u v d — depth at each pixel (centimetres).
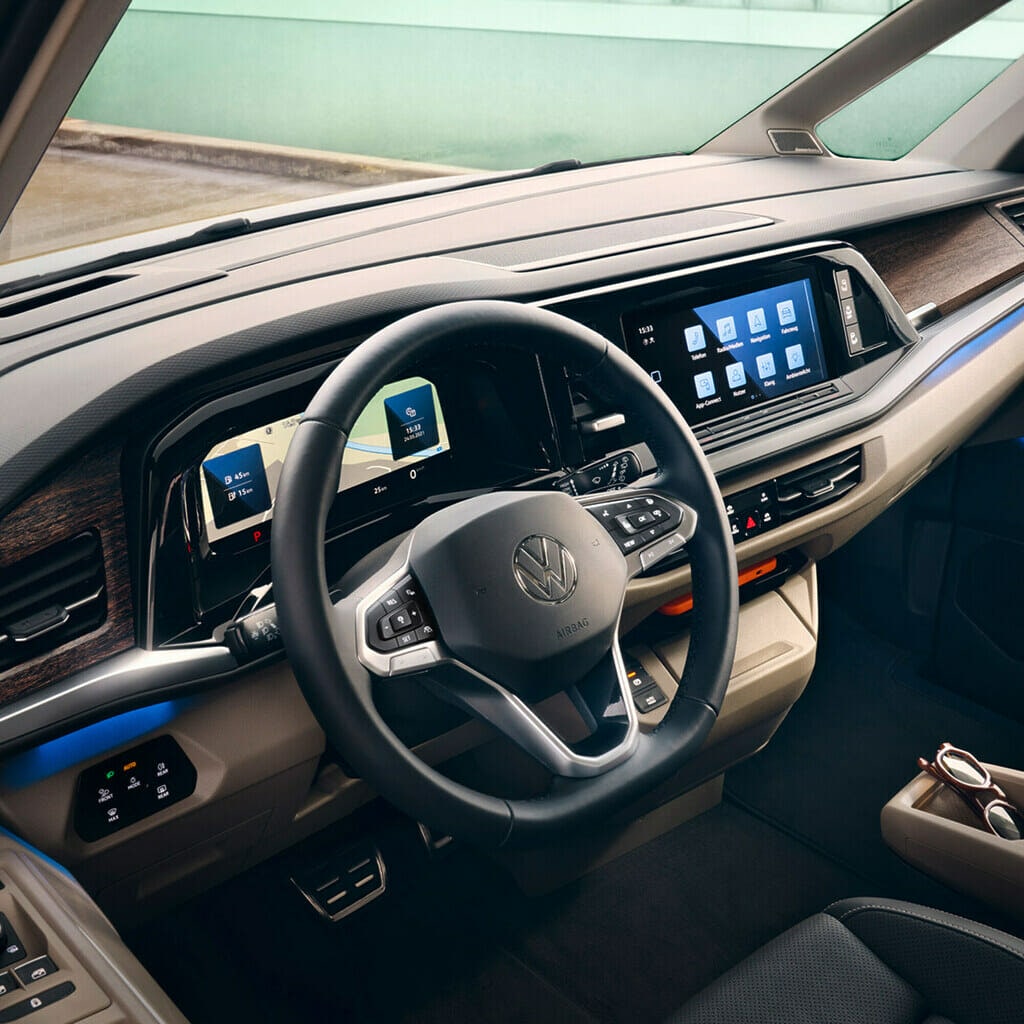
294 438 88
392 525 111
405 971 147
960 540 184
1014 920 124
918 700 194
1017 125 204
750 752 161
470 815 88
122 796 99
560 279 124
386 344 91
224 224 156
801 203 168
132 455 95
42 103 80
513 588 92
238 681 101
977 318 169
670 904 158
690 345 135
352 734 86
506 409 116
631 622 130
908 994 97
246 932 151
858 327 154
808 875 163
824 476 143
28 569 91
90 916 86
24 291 136
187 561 98
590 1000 144
